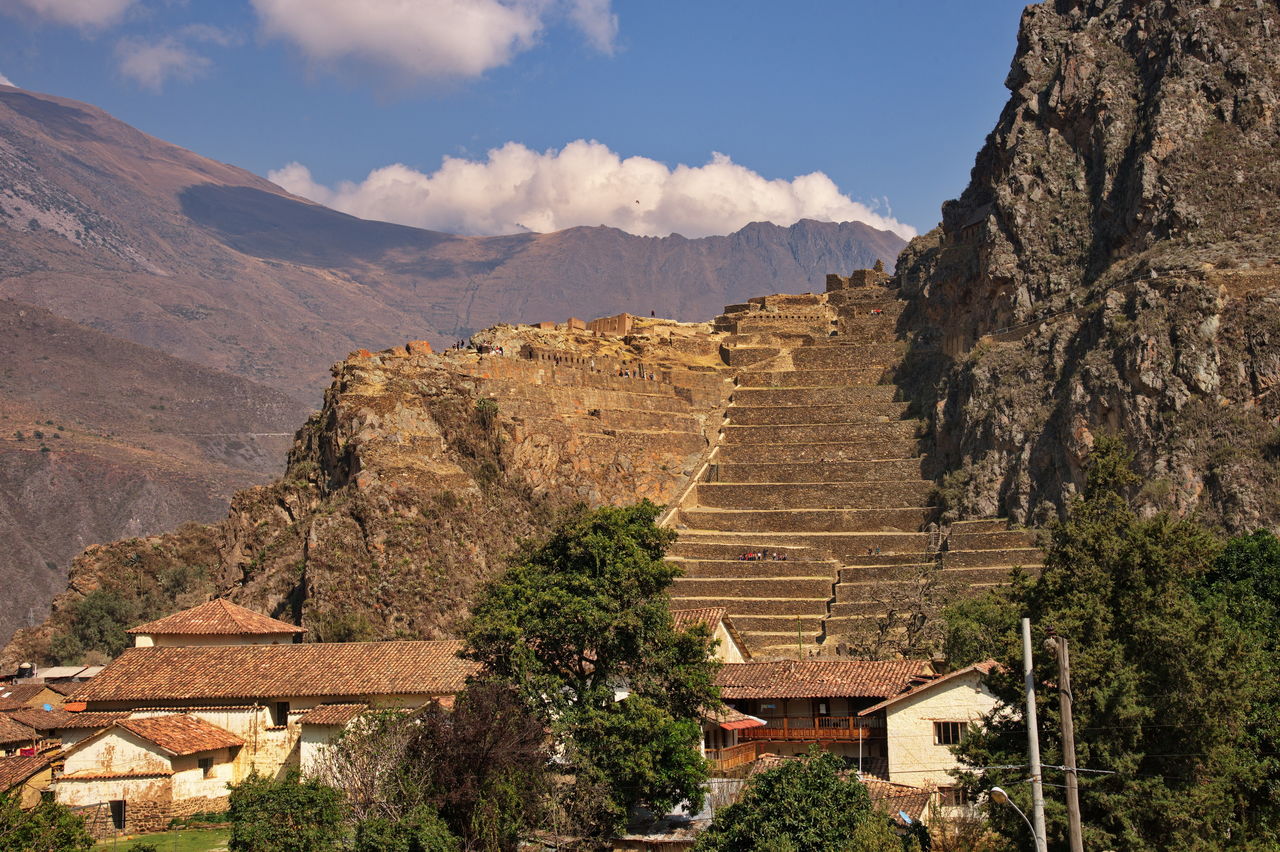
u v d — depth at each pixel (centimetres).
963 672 6278
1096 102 13862
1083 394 11488
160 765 6662
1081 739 4622
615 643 6391
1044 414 11975
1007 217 13888
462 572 11075
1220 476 10219
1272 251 11450
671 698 6406
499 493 12219
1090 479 5497
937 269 15550
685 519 12838
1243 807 5000
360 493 11200
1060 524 5356
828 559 11919
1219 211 12294
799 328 16975
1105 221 13300
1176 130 12900
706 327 17625
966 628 7781
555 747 6169
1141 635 4809
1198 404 10744
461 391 12694
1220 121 12938
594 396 14000
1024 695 4822
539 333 15462
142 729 6788
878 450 13612
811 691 6856
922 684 6644
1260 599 6850
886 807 5516
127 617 13688
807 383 15375
